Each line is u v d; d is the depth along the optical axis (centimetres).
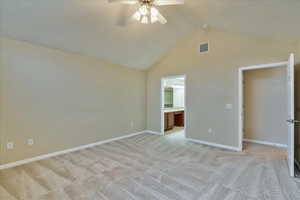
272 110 383
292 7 195
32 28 255
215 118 382
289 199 179
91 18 264
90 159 300
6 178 229
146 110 547
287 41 288
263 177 228
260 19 251
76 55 355
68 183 216
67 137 339
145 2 209
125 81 472
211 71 387
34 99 292
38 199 183
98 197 186
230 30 341
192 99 424
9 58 262
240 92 343
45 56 305
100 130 404
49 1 217
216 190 198
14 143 270
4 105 260
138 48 396
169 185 210
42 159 299
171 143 407
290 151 237
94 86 391
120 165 273
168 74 480
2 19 229
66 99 337
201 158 304
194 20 343
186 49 434
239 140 346
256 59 322
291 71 229
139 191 197
